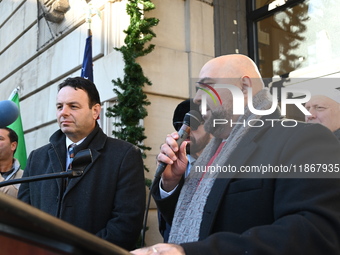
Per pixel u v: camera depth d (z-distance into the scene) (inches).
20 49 294.8
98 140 95.6
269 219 48.7
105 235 84.6
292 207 42.8
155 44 197.6
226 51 218.8
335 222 40.2
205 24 215.0
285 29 213.6
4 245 19.3
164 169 66.7
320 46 195.3
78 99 94.8
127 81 173.3
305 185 43.8
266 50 221.9
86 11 210.1
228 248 38.2
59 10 239.9
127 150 95.7
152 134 186.5
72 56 229.8
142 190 92.5
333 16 191.6
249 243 38.0
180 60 202.5
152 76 190.9
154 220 175.0
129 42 176.9
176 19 208.1
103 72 200.5
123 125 170.1
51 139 100.0
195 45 207.8
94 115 99.0
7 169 148.9
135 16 178.5
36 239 19.3
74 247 20.1
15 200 18.7
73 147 93.4
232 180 53.7
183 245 38.1
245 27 230.2
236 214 50.8
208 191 56.9
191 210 58.6
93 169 90.8
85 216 86.4
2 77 319.0
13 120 71.7
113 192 89.9
